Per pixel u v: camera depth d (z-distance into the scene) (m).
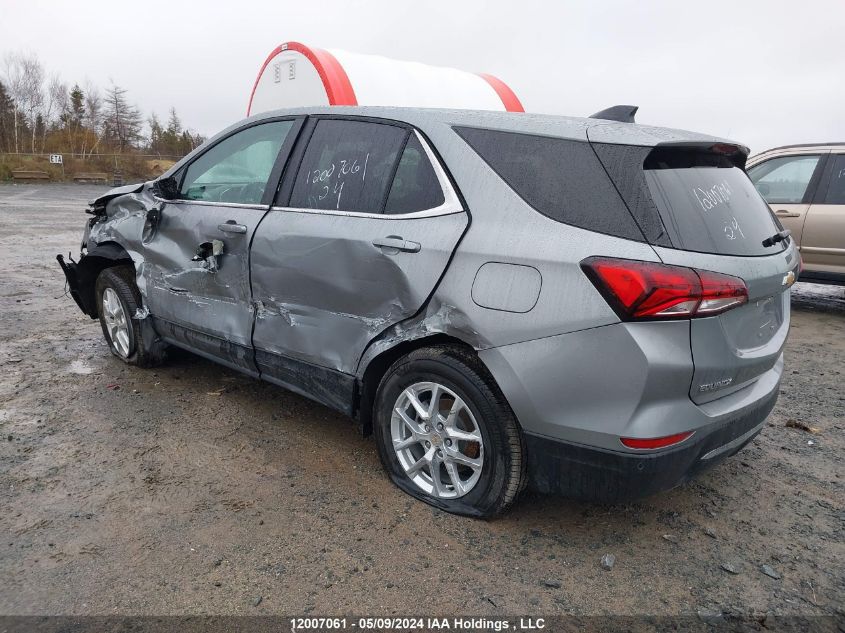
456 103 7.43
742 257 2.57
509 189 2.72
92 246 4.86
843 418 4.34
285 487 3.18
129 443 3.60
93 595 2.40
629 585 2.55
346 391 3.21
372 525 2.88
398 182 3.06
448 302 2.75
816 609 2.46
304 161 3.50
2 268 8.82
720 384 2.55
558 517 2.99
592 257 2.43
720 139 2.84
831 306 8.06
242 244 3.60
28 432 3.69
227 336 3.80
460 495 2.91
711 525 2.99
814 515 3.11
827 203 7.23
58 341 5.46
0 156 36.66
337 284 3.14
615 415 2.40
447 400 2.96
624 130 2.64
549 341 2.50
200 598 2.40
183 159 4.27
